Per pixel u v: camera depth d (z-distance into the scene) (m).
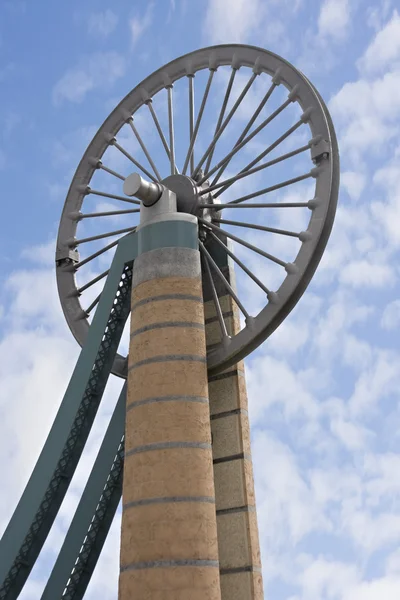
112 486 27.36
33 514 23.81
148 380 23.11
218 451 25.61
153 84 31.64
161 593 20.28
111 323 26.61
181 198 27.75
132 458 22.45
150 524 21.17
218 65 29.84
